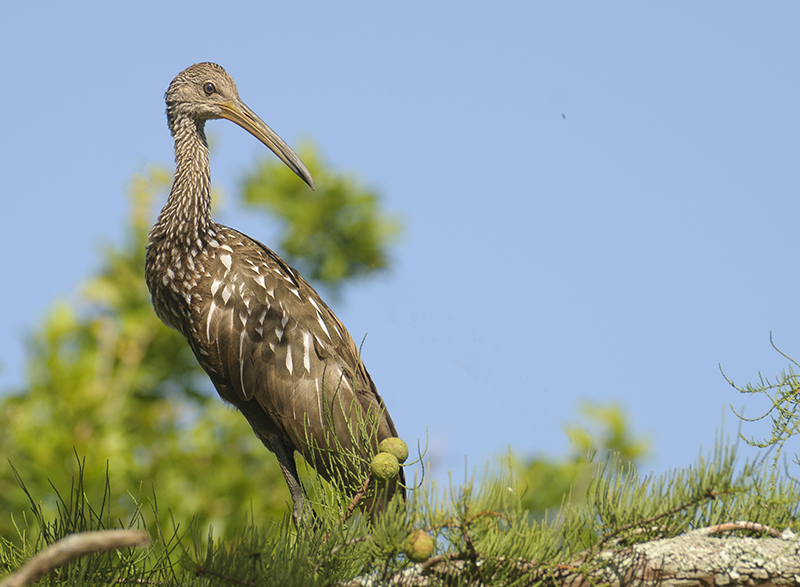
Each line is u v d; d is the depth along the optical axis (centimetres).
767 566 523
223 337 1028
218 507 1382
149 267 1078
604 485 543
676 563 528
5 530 1241
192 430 1469
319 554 555
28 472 1296
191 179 1081
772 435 565
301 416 1002
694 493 526
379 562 545
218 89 1128
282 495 1430
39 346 1454
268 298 1033
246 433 1484
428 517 517
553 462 1259
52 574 603
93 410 1409
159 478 1385
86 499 625
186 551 540
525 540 518
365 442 637
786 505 560
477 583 525
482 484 512
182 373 1566
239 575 531
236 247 1069
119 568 614
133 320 1526
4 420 1384
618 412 1341
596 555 531
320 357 1023
